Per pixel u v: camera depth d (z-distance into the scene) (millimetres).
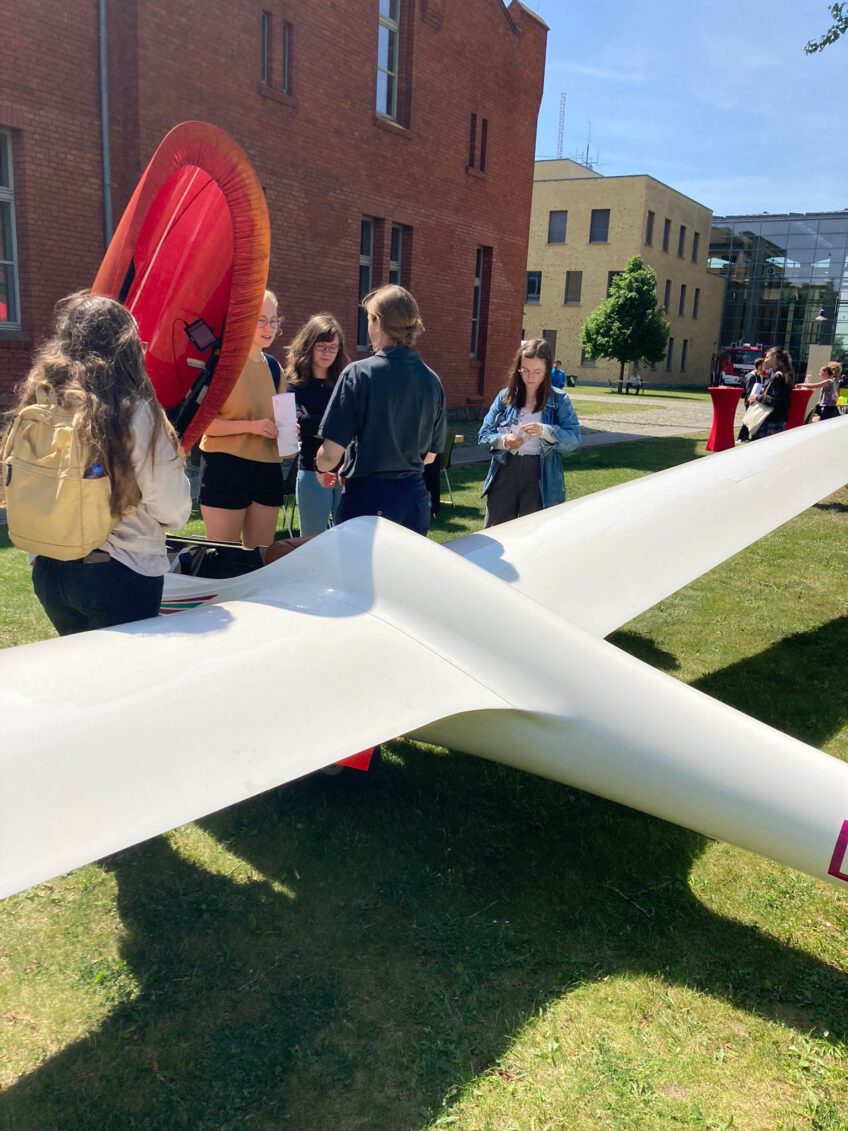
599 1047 1947
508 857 2676
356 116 12859
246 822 2826
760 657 4465
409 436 3217
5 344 8930
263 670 2068
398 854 2672
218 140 2846
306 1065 1878
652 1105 1805
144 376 2305
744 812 2090
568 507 3895
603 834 2818
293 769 1804
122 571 2426
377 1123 1747
